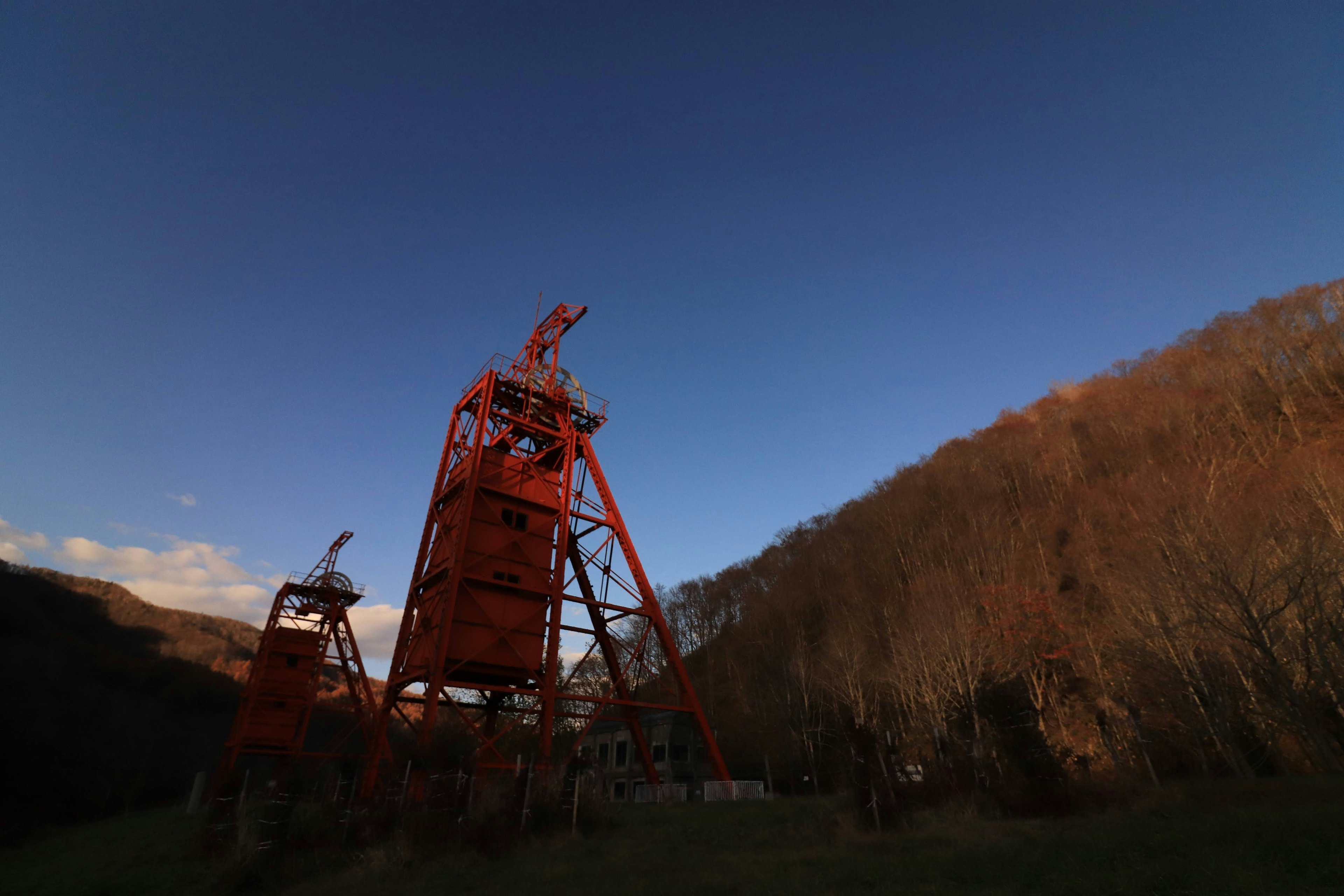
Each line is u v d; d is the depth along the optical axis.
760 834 18.70
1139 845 11.72
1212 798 16.05
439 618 28.69
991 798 18.19
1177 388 80.94
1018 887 10.45
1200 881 9.16
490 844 19.12
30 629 81.19
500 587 30.33
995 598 47.00
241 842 21.58
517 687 31.05
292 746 49.16
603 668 75.25
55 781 60.00
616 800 30.59
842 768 21.48
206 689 89.25
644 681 69.38
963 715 25.64
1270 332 77.44
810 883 12.14
